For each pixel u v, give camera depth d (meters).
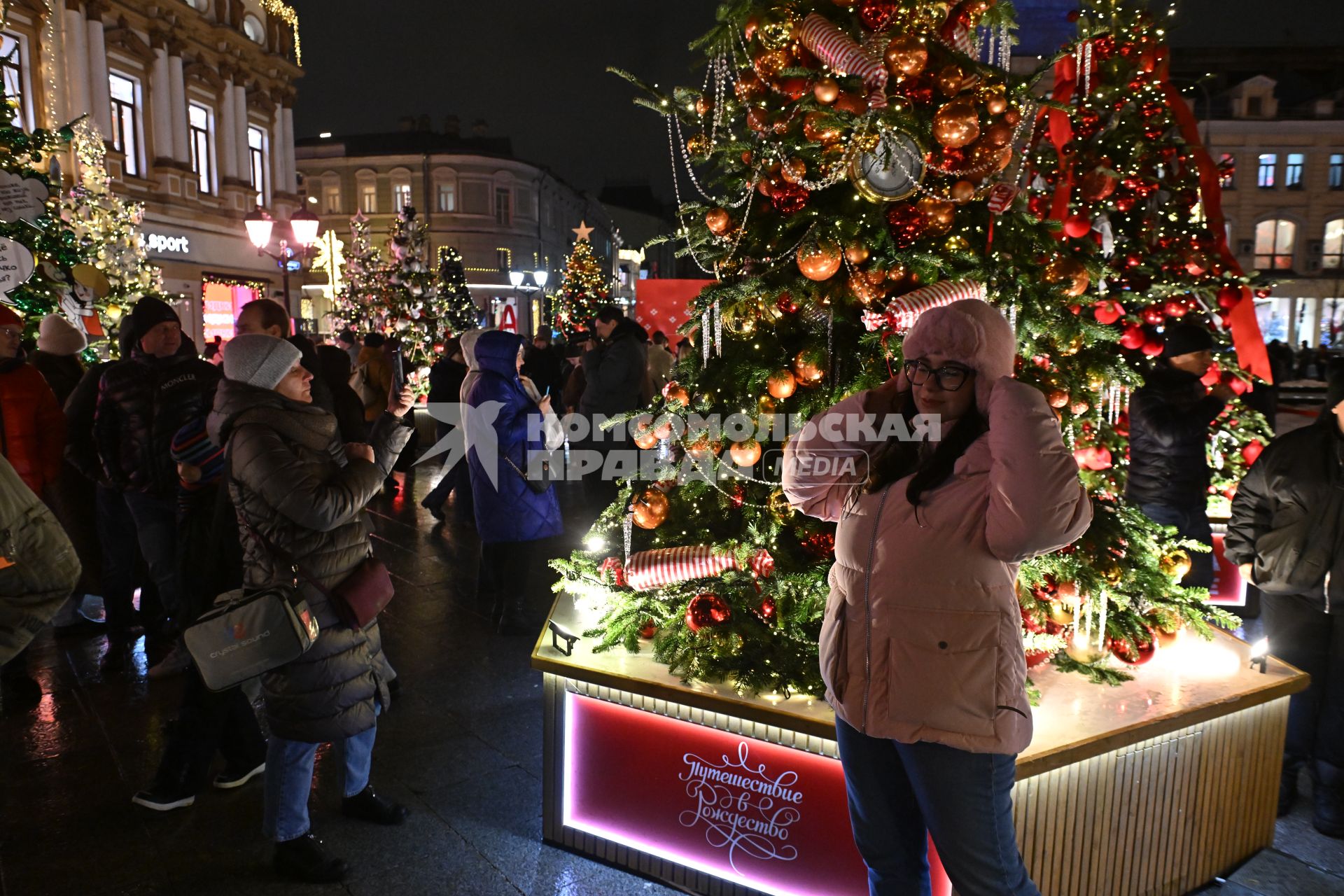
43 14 14.51
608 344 7.20
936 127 2.34
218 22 19.39
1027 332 2.54
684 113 3.01
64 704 3.75
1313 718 2.96
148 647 4.38
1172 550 3.07
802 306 2.68
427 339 15.64
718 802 2.45
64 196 9.47
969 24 2.68
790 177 2.56
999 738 1.66
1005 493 1.59
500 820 2.90
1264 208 30.66
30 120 14.39
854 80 2.44
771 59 2.72
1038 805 2.15
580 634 2.91
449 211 38.31
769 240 2.77
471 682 4.05
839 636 1.81
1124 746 2.26
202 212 19.02
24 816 2.88
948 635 1.67
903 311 2.27
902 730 1.70
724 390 2.76
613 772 2.62
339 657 2.48
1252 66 31.00
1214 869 2.61
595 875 2.61
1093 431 2.95
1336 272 30.67
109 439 3.84
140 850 2.70
